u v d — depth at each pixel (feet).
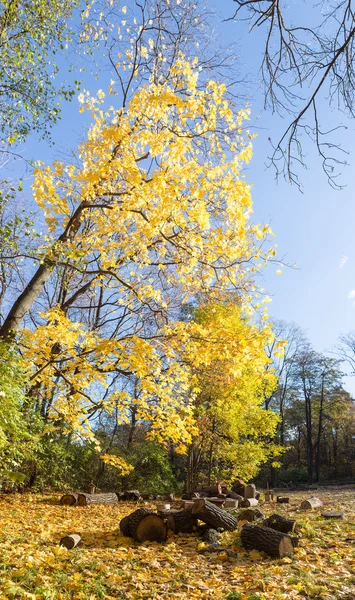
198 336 29.99
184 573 17.30
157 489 65.26
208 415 60.39
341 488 94.48
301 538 22.17
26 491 49.24
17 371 29.12
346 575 16.34
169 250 30.89
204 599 14.38
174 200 25.17
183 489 69.26
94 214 29.58
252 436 70.54
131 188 26.27
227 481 63.36
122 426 76.02
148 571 17.61
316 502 36.24
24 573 15.52
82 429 34.50
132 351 28.63
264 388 63.98
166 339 31.91
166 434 31.63
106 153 25.43
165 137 24.27
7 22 27.04
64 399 33.99
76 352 32.27
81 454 61.41
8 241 22.36
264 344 27.27
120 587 15.26
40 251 24.38
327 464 151.53
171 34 28.35
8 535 22.29
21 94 28.99
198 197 24.79
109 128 25.04
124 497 49.67
